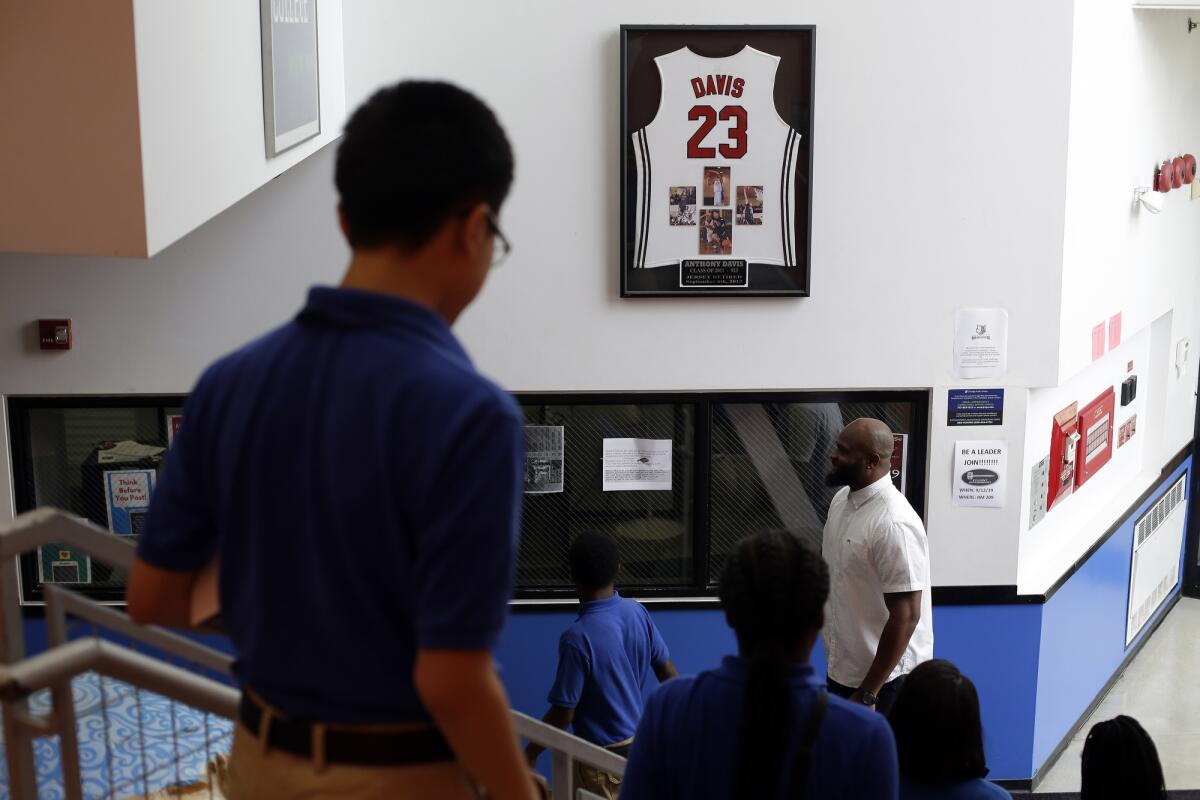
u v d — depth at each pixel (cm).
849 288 521
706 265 511
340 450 104
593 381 525
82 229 259
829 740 182
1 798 189
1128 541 698
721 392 532
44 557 538
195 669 476
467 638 99
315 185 507
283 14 373
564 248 512
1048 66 505
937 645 559
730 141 501
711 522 547
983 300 525
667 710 195
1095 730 306
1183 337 775
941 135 510
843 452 441
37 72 254
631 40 491
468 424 101
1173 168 654
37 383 518
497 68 495
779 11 495
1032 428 558
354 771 112
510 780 104
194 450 118
